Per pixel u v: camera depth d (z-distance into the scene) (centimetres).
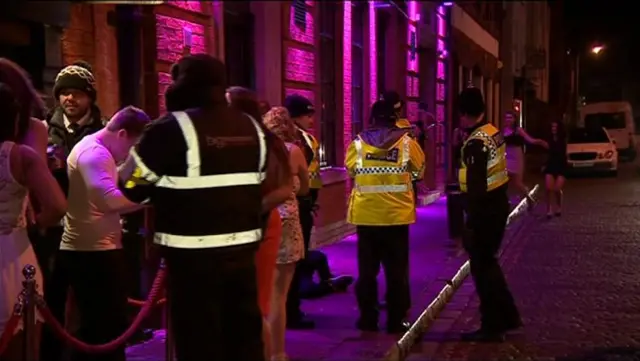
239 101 475
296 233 558
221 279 391
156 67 754
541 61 3453
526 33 3569
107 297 493
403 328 671
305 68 1111
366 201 668
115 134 484
